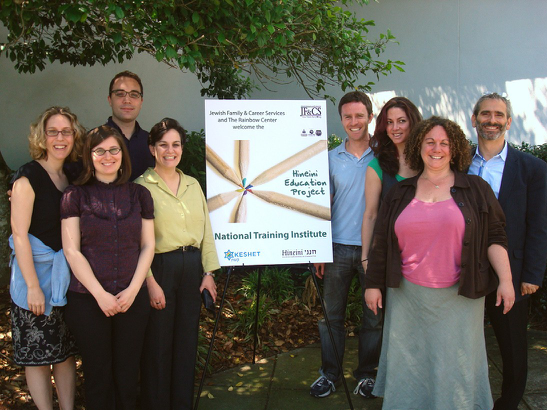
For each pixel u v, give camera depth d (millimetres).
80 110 5992
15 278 2500
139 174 3217
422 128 2529
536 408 3006
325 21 3502
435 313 2473
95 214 2404
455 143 2469
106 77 6113
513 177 2697
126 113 3168
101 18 2891
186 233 2754
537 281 2643
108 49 4180
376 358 3248
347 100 3080
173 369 2830
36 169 2475
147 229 2572
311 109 3084
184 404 2818
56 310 2514
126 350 2543
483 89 6285
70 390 2703
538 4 6066
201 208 2852
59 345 2531
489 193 2496
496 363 3596
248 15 2824
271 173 3025
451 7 6277
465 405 2469
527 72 6160
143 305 2547
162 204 2709
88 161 2457
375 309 2699
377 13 6457
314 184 3057
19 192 2387
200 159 5172
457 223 2395
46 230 2473
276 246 3004
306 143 3070
